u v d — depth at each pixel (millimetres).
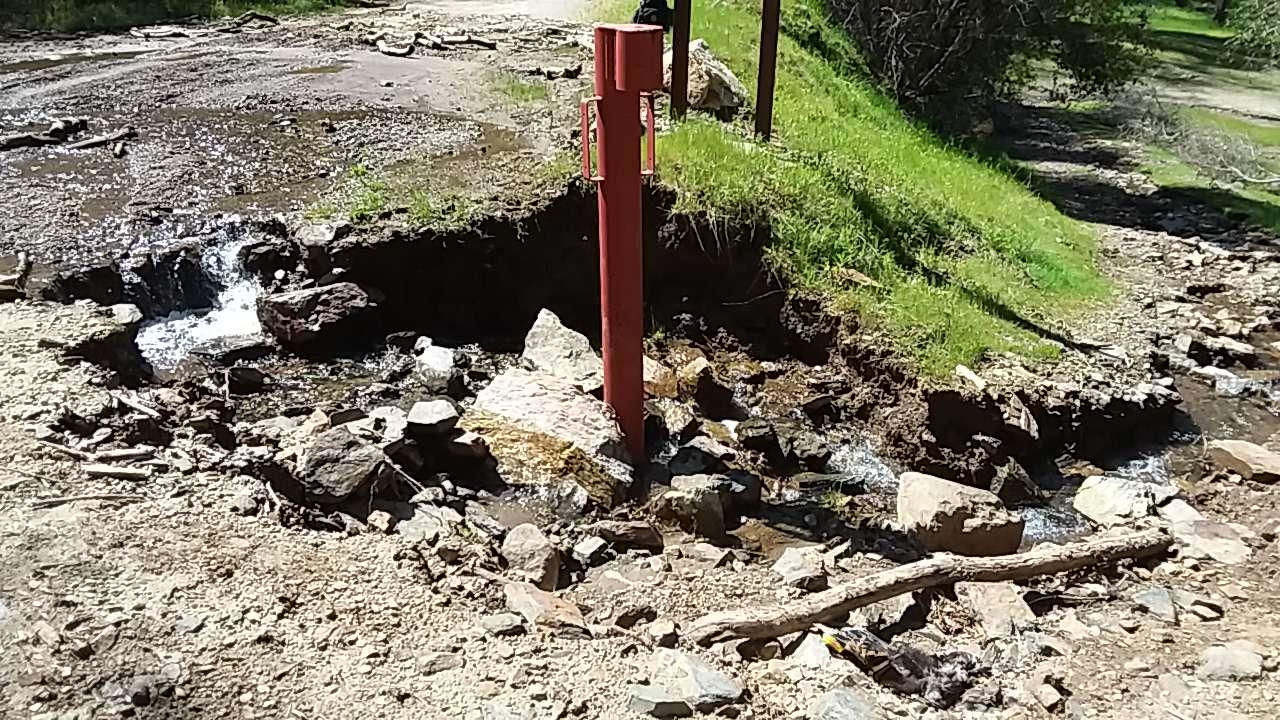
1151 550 6562
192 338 8000
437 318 8914
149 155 10266
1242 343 10062
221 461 5742
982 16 17656
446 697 4125
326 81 13305
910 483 6848
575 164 9859
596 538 5977
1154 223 14555
